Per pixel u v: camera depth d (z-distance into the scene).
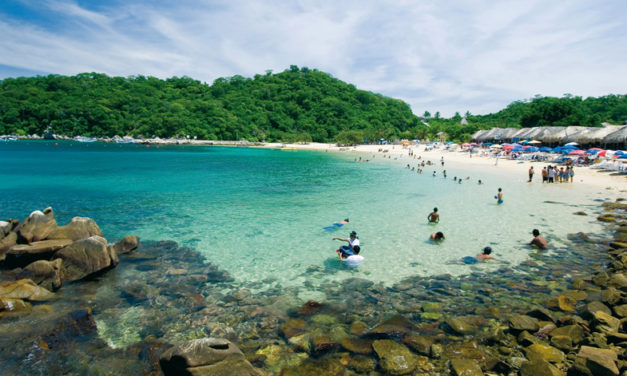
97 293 10.52
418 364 6.96
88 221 14.12
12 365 7.12
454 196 26.47
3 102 139.75
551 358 6.89
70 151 85.06
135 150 96.25
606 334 7.51
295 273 12.13
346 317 9.02
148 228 17.73
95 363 7.17
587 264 12.33
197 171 46.31
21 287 9.95
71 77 181.75
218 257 13.70
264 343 7.88
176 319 9.01
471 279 11.35
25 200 24.73
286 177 40.09
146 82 196.38
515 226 17.58
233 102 176.75
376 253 14.02
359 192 28.94
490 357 7.11
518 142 62.69
